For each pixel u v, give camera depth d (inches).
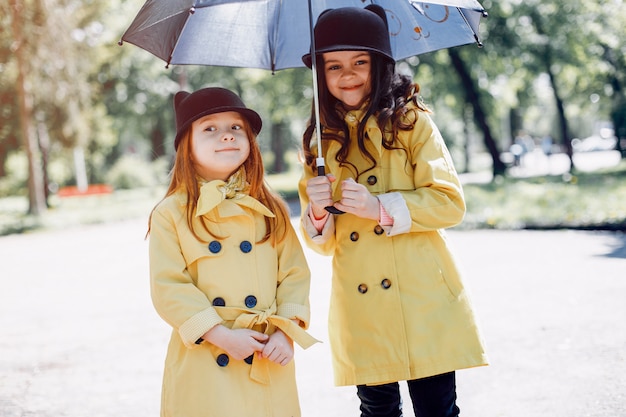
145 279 368.5
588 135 2778.1
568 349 193.5
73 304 309.9
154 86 1242.0
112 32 994.7
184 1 105.0
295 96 1019.3
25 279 392.8
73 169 1346.0
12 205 1141.1
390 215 107.6
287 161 1676.9
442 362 107.8
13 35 826.8
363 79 113.6
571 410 150.7
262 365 105.8
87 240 603.2
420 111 115.5
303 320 108.8
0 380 200.4
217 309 105.6
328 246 121.0
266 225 112.5
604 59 1019.9
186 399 102.3
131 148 1614.2
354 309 113.0
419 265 111.3
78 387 190.2
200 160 110.7
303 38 132.0
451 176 113.3
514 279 295.9
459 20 128.6
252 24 130.4
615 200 533.3
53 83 869.8
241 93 1247.5
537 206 550.6
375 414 117.4
